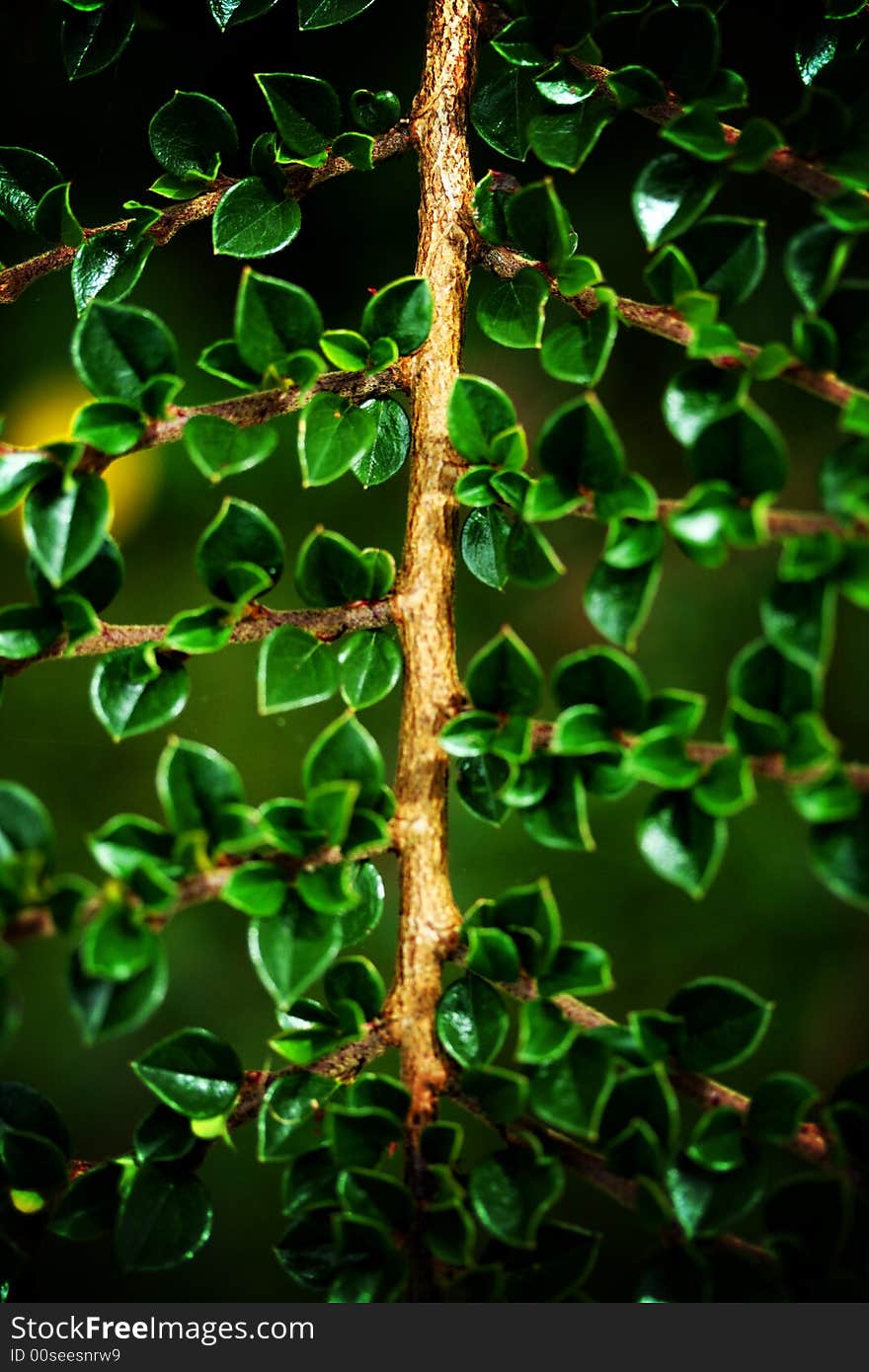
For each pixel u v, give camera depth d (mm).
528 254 399
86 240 410
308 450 386
